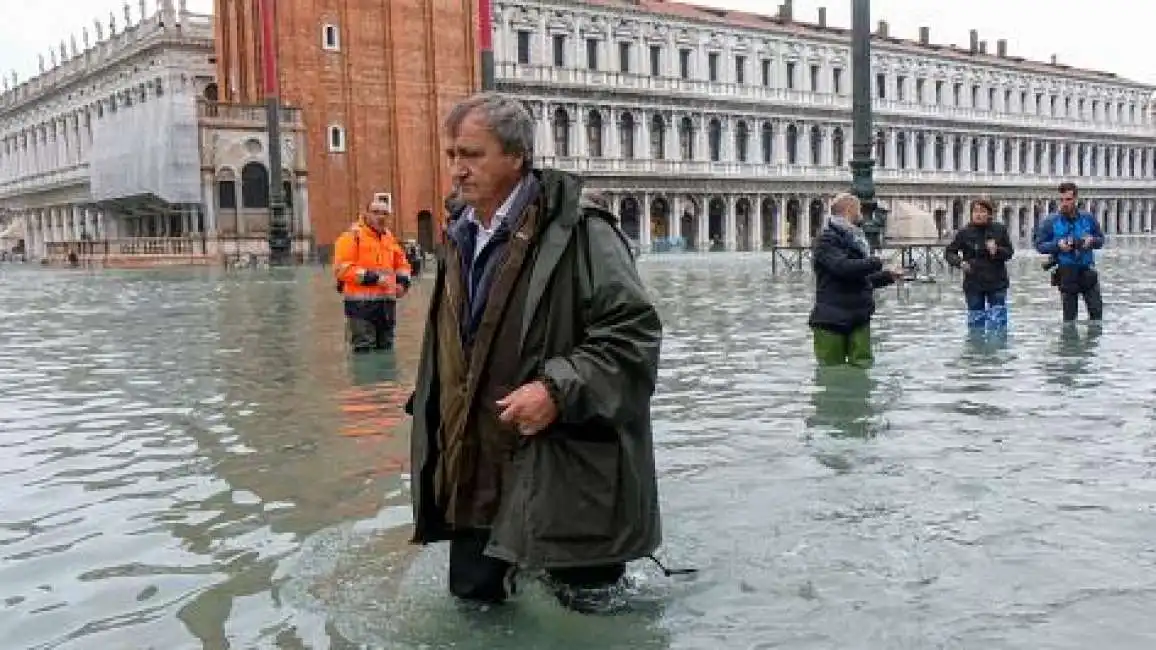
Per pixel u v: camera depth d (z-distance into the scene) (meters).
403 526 4.75
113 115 58.88
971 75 88.00
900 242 32.16
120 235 64.81
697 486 5.26
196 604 3.82
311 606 3.75
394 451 6.38
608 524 3.52
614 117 66.75
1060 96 97.00
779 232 76.31
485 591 3.71
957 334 12.41
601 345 3.42
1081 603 3.57
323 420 7.46
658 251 64.81
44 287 29.53
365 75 50.56
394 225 51.56
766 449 6.14
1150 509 4.71
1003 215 92.88
